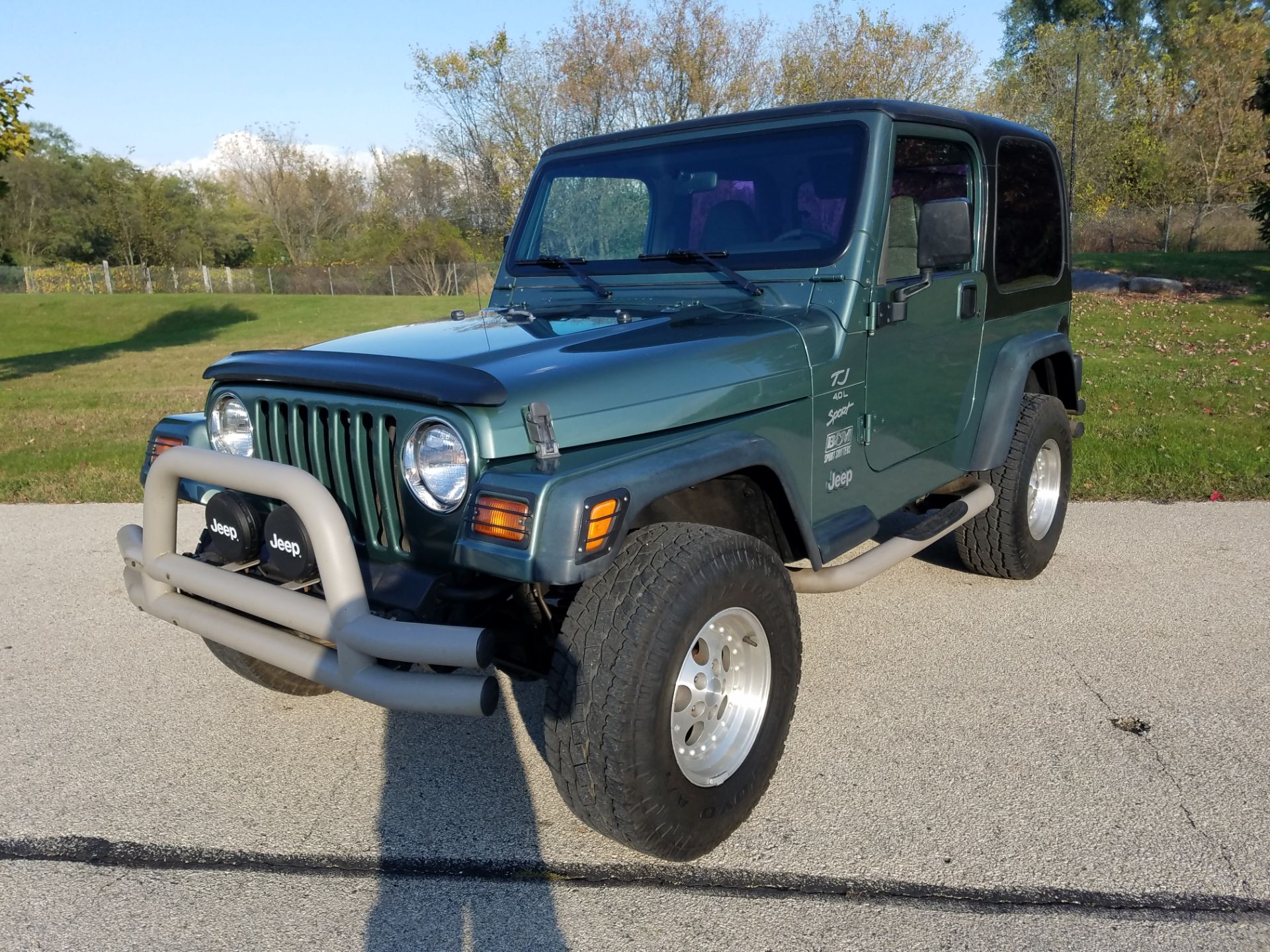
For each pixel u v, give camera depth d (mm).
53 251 60469
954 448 4008
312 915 2459
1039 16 49281
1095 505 6070
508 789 3043
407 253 45688
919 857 2621
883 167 3242
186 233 58656
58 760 3271
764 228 3365
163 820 2896
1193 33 36906
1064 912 2387
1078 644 3994
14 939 2373
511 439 2328
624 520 2277
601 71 26344
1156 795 2885
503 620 2734
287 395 2723
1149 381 10367
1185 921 2344
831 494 3230
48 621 4547
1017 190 4246
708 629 2562
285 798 3014
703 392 2676
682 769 2455
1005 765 3076
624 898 2492
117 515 6484
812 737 3289
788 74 27234
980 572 4699
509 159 27406
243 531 2693
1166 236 29281
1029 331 4465
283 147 65938
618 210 3703
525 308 3594
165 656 4129
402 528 2533
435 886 2562
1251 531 5445
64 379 15914
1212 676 3664
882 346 3363
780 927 2367
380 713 3580
